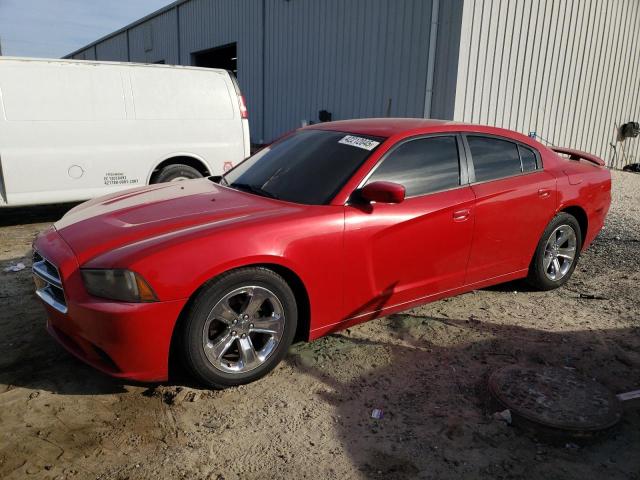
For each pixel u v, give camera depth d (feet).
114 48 93.66
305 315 11.08
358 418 9.41
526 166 14.65
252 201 11.67
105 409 9.59
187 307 9.42
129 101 22.80
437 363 11.35
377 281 11.65
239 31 54.08
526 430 9.07
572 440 8.84
